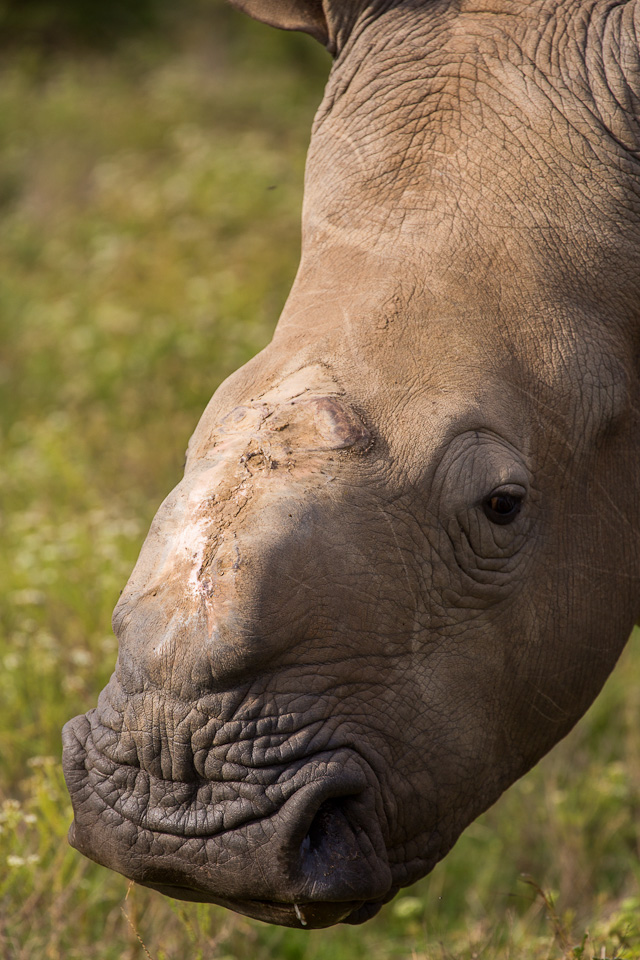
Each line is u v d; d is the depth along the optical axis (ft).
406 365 21.88
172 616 19.58
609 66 24.25
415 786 21.40
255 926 32.96
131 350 69.82
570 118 23.89
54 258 87.86
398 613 20.89
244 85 124.06
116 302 77.51
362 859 19.95
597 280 23.31
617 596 24.34
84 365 69.87
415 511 21.12
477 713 22.26
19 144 109.50
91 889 30.58
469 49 25.05
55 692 38.09
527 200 23.41
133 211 91.15
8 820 28.99
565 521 23.20
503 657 22.56
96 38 144.97
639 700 43.16
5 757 35.22
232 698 19.40
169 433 60.95
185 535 20.04
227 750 19.38
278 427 21.04
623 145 23.81
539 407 22.61
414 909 32.81
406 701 21.07
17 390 69.82
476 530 21.70
